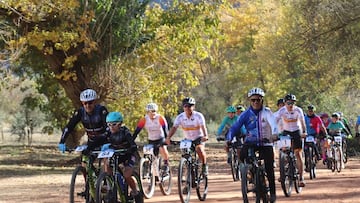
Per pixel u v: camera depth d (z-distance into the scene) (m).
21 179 22.36
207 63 62.47
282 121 16.14
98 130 11.16
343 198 14.02
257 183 11.29
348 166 26.58
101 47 27.84
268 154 11.61
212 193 15.88
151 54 29.34
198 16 29.39
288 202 13.42
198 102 63.47
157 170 15.24
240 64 56.22
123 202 10.74
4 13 25.92
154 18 29.30
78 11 25.80
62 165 30.53
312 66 37.69
